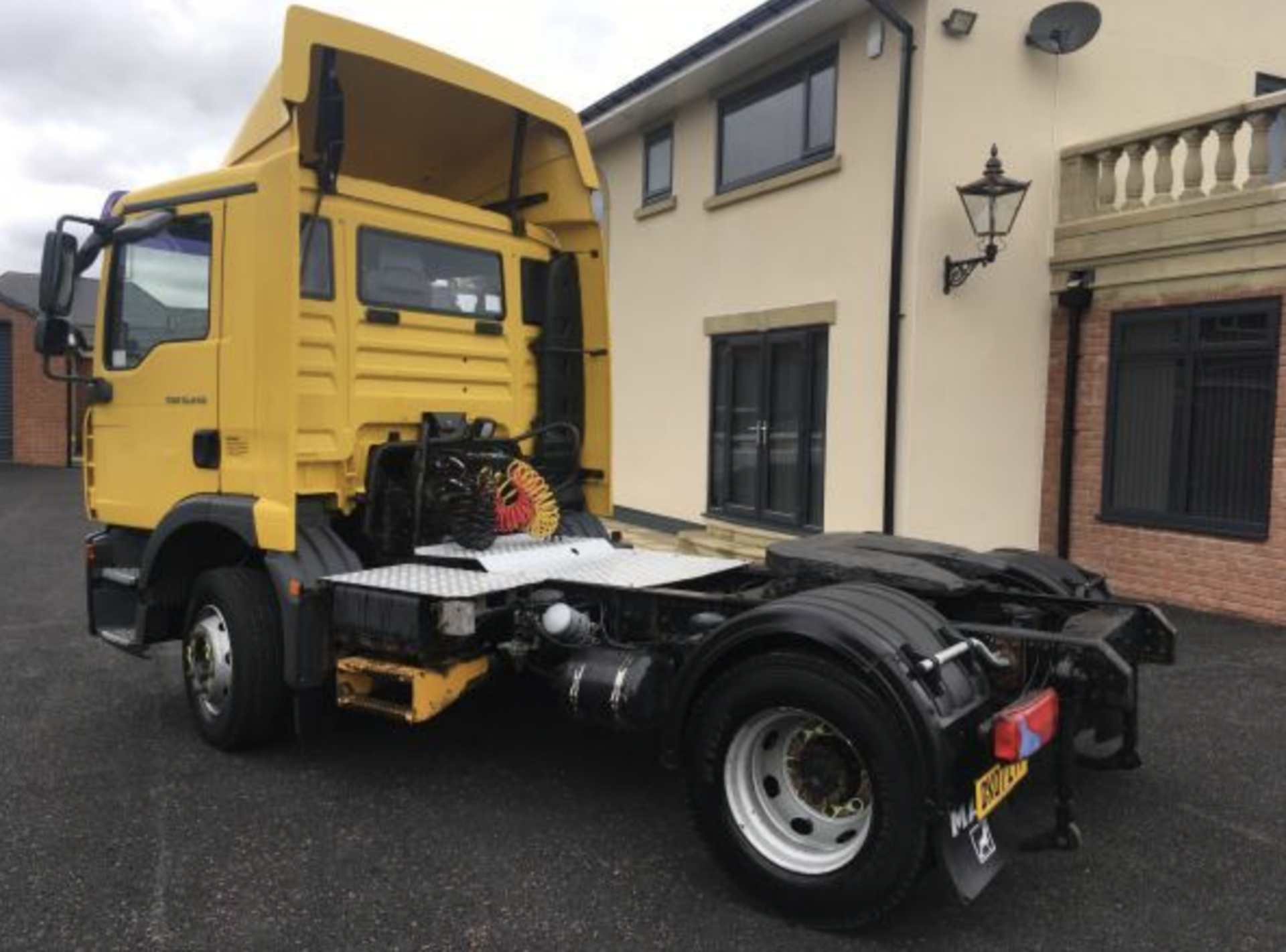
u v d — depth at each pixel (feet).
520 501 16.58
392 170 19.56
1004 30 29.12
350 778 14.82
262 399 14.98
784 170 33.45
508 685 18.94
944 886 11.59
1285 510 24.59
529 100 17.92
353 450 16.14
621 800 14.07
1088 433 29.35
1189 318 26.73
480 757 15.75
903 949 10.23
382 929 10.57
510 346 18.69
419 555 15.87
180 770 15.15
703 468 37.91
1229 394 26.02
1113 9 30.86
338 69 16.56
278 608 15.44
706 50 33.91
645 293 41.32
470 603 13.25
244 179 15.26
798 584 13.43
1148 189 30.81
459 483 15.92
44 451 75.66
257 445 15.12
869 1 27.55
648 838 12.84
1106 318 28.73
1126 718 13.21
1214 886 11.57
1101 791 14.29
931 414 28.81
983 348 29.43
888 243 29.32
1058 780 10.93
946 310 28.81
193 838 12.75
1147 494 28.25
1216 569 26.11
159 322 16.98
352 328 16.08
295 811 13.60
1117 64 31.07
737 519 35.86
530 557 15.80
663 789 14.47
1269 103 24.64
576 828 13.12
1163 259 27.09
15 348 75.20
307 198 15.67
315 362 15.64
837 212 31.22
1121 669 10.64
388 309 16.61
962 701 10.36
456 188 20.68
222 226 15.66
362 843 12.64
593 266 19.19
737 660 11.36
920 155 28.12
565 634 13.51
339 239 15.94
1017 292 29.78
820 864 10.64
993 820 10.71
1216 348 26.13
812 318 32.14
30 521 45.62
